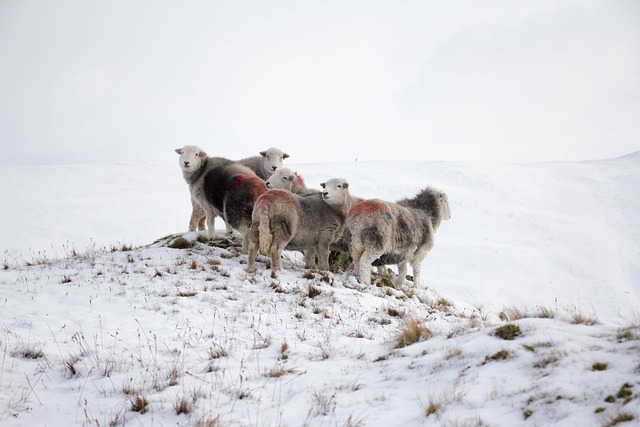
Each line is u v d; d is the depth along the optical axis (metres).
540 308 7.23
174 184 51.47
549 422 3.94
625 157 65.31
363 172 52.38
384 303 10.30
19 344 7.02
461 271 28.34
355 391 5.18
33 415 5.20
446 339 6.04
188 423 4.86
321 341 7.29
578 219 39.94
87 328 7.91
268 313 8.91
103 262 12.26
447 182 49.47
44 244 31.89
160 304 9.16
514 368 4.83
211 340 7.42
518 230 36.59
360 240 11.85
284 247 11.98
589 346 4.83
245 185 12.85
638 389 3.97
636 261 31.61
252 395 5.34
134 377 6.05
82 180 52.47
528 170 57.06
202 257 12.70
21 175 53.97
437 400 4.55
